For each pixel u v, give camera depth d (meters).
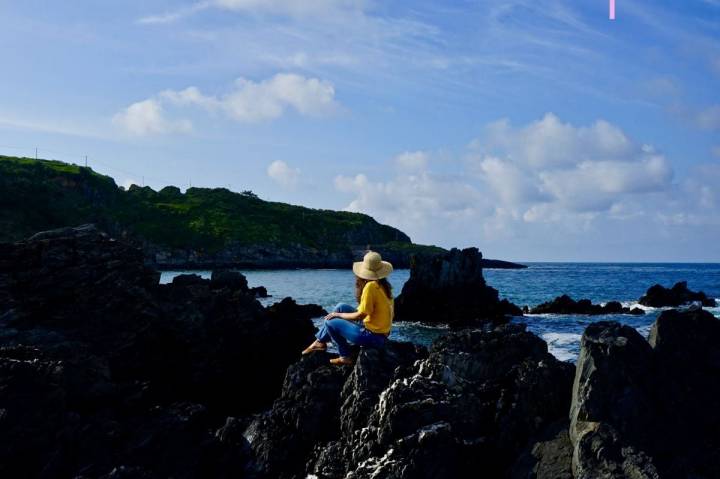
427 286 48.66
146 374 19.75
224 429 10.77
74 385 11.52
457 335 11.14
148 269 22.20
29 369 9.73
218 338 22.39
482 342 10.81
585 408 8.02
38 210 130.00
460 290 48.78
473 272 49.78
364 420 9.27
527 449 8.30
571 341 31.58
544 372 9.17
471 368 10.44
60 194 144.00
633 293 75.12
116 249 21.05
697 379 8.84
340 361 10.75
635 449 7.39
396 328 41.72
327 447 9.28
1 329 15.72
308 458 9.72
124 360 19.22
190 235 156.12
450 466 8.12
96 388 11.79
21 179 137.25
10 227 116.62
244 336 23.52
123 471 8.43
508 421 8.95
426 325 43.44
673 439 7.84
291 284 88.00
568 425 8.38
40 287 18.78
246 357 23.16
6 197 126.94
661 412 8.27
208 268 139.25
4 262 18.92
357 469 8.19
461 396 9.14
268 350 24.12
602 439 7.55
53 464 8.89
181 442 10.12
